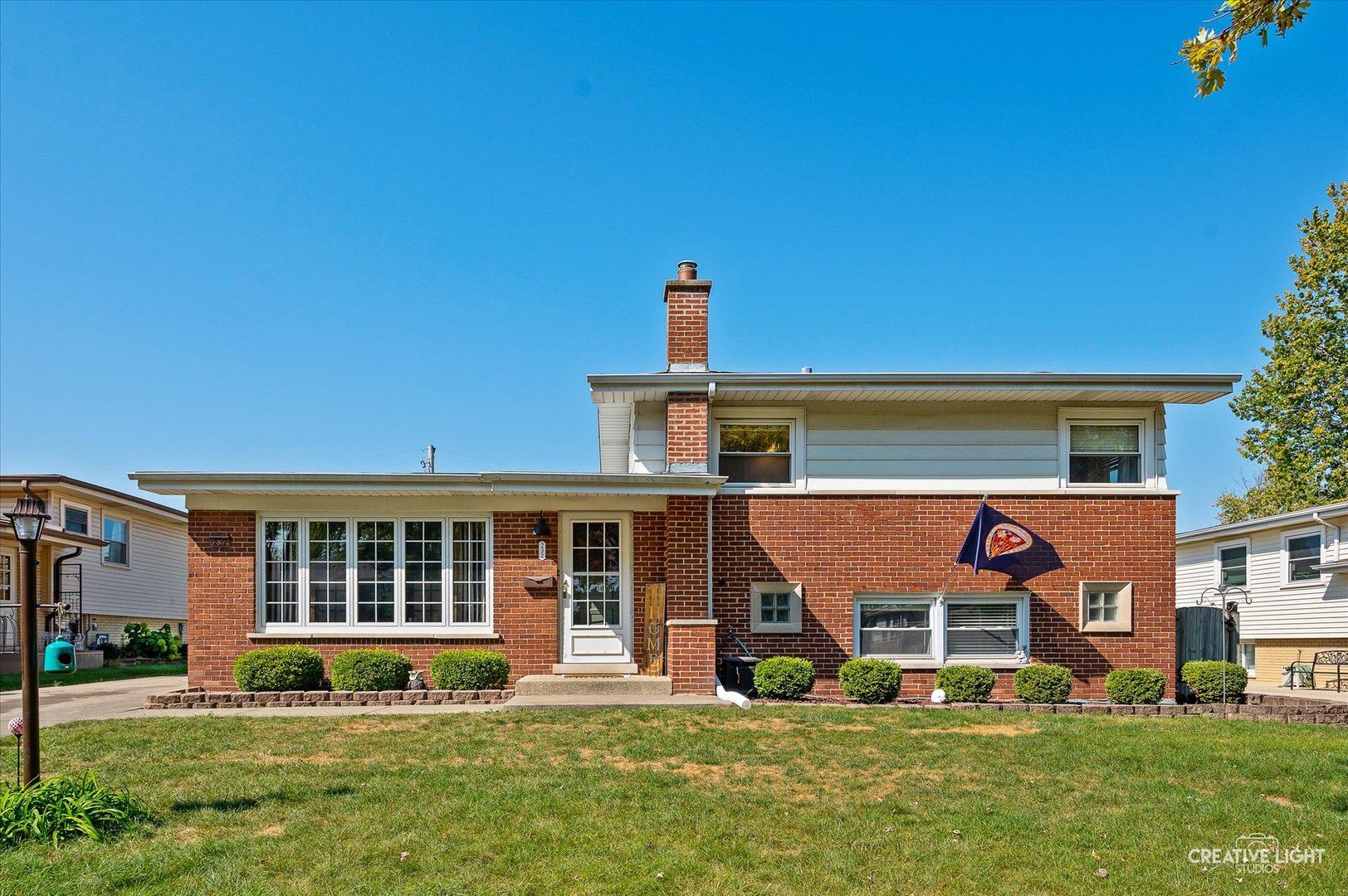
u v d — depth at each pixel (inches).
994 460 677.3
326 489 603.8
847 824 337.7
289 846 303.6
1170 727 506.9
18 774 364.5
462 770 393.4
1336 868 306.2
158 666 1105.4
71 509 1123.3
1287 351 1267.2
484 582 634.2
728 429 677.9
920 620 667.4
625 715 506.0
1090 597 669.3
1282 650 1022.4
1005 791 378.0
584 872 290.8
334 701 568.7
